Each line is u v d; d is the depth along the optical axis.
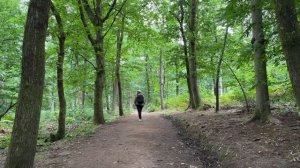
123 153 10.23
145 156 9.86
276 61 11.22
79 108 29.31
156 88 50.19
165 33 24.45
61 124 14.30
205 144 11.23
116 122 20.25
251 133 10.42
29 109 6.32
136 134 14.28
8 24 20.17
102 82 19.86
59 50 14.49
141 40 23.44
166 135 14.16
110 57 28.14
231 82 16.64
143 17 22.52
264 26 11.39
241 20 11.71
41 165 8.94
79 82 21.30
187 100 35.06
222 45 17.34
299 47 5.81
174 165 8.88
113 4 18.78
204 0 22.48
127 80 43.59
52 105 41.31
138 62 35.41
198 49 22.81
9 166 6.27
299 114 12.03
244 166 7.69
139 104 20.95
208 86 49.88
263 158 7.79
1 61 19.50
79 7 16.84
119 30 23.66
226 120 14.09
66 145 12.03
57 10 13.73
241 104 22.42
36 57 6.38
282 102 17.16
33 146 6.39
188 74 24.94
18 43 20.17
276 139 9.10
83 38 18.61
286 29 5.86
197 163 9.23
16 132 6.32
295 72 5.79
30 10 6.41
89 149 11.05
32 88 6.35
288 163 7.21
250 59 12.43
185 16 23.95
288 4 5.87
